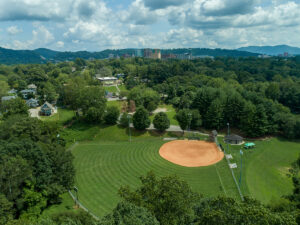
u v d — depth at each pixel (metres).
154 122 89.62
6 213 34.03
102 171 62.12
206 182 56.22
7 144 45.44
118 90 169.75
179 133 90.38
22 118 65.25
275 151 74.38
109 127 93.94
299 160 58.34
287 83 132.25
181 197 25.31
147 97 117.06
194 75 177.75
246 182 55.44
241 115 91.38
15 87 167.50
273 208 36.38
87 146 80.38
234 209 20.53
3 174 36.84
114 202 48.34
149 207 25.05
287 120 84.44
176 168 63.66
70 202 47.66
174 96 132.50
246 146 76.50
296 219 25.30
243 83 161.00
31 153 44.59
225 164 65.06
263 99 94.69
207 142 82.69
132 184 55.62
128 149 76.69
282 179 58.22
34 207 39.72
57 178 46.59
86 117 97.56
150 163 66.56
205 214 22.02
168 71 178.62
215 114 91.50
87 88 101.94
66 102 125.00
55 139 71.12
